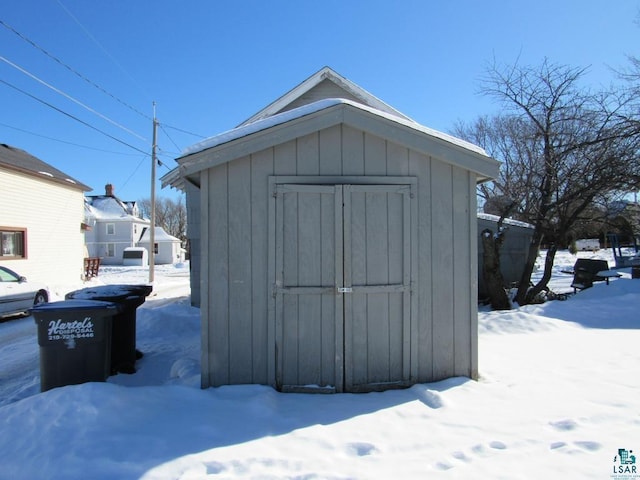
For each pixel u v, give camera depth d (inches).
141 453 113.5
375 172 173.2
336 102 167.6
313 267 169.8
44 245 646.5
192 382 173.9
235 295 167.6
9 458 112.7
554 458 111.9
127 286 223.6
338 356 168.2
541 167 428.1
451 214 177.2
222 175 168.4
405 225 173.3
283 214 169.0
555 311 333.4
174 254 1672.0
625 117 377.4
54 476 104.3
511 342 247.1
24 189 606.2
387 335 172.1
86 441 117.5
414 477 103.5
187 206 399.2
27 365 243.0
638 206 440.1
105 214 1617.9
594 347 231.3
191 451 114.8
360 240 171.6
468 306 177.8
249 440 122.0
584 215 430.3
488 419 136.9
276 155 170.2
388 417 139.5
